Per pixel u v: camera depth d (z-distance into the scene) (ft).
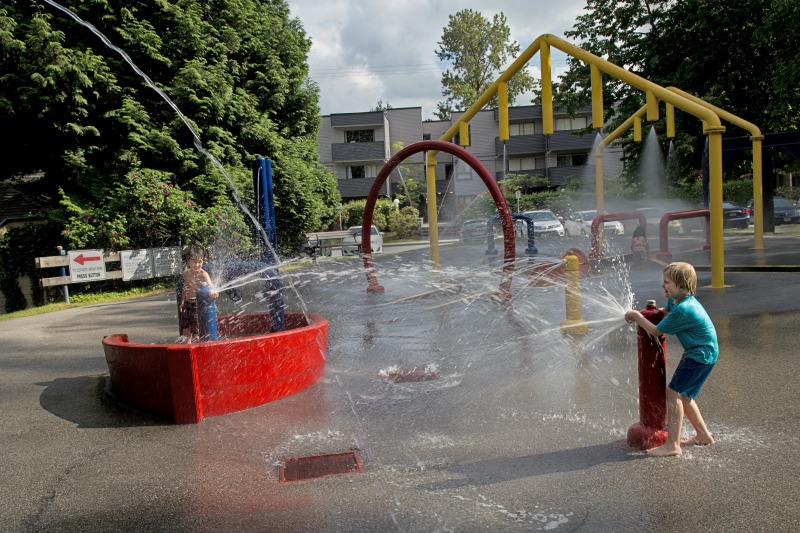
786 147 61.87
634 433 14.29
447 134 46.44
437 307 36.29
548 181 168.35
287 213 79.66
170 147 61.87
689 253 58.23
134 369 18.98
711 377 19.39
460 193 178.29
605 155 168.55
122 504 12.61
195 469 14.29
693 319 13.48
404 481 13.14
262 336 19.03
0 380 23.66
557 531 10.78
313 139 94.22
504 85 41.01
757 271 43.78
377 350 25.80
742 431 14.90
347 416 17.63
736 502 11.44
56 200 65.05
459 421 16.76
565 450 14.35
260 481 13.48
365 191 177.06
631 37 87.66
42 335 34.45
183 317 25.95
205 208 63.36
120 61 60.90
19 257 54.03
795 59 66.08
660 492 12.00
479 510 11.68
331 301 41.63
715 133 35.68
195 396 17.58
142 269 56.24
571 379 20.16
